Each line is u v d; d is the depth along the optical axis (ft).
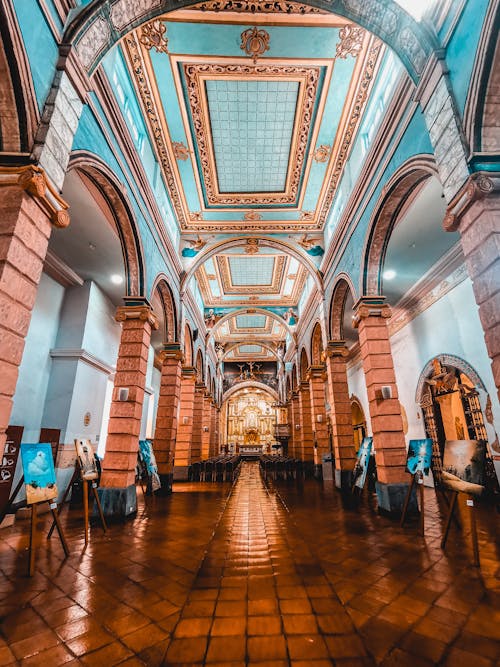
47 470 13.00
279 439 66.49
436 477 29.32
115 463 19.44
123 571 11.19
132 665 6.51
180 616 8.27
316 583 10.09
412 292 31.58
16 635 7.54
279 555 12.64
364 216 22.93
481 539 14.26
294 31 19.94
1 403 9.04
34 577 10.73
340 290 30.35
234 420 97.40
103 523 16.21
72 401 26.86
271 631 7.58
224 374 89.30
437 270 28.04
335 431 29.25
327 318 32.30
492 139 11.17
